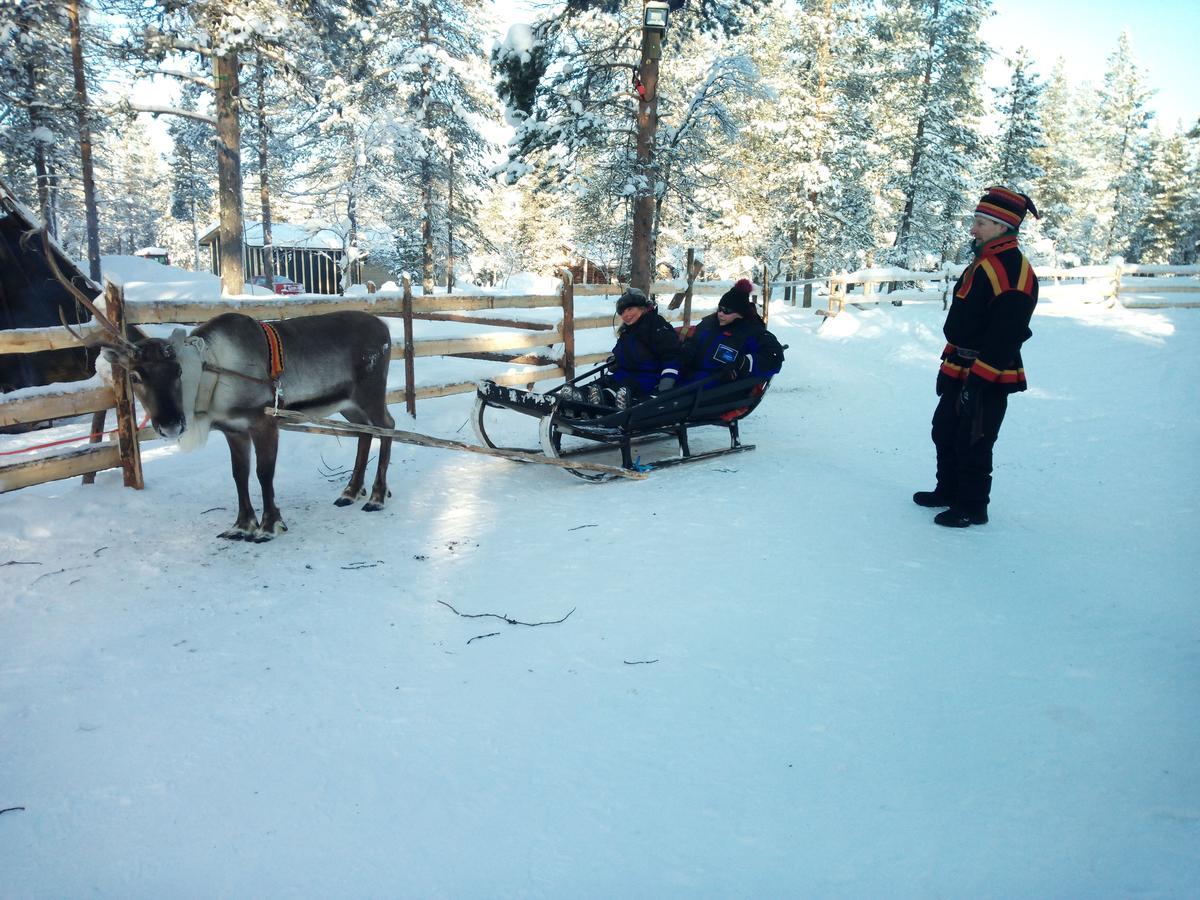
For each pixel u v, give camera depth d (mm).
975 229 5234
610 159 14734
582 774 2781
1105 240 49500
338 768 2811
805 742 2963
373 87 26078
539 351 8805
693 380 6801
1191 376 9836
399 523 5320
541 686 3342
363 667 3492
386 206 29453
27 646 3662
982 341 5105
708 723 3080
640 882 2289
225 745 2936
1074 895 2193
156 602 4109
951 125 28656
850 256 29672
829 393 10438
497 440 7383
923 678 3406
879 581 4375
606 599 4133
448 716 3129
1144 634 3777
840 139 26844
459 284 33938
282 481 6141
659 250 25531
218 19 17625
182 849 2428
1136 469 6590
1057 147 43625
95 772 2787
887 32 28484
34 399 5012
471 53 27188
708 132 16359
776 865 2354
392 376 8195
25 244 8961
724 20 14492
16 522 4855
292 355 5039
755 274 26156
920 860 2361
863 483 6242
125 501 5359
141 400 4398
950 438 5469
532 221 47219
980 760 2844
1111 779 2707
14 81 19500
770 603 4086
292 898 2234
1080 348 12391
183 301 5992
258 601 4137
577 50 13930
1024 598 4195
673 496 5875
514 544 4930
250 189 30344
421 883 2289
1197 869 2262
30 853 2416
